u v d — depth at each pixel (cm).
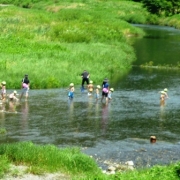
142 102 3759
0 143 2500
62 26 7362
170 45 7638
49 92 4072
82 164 2030
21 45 5791
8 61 4800
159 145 2586
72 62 5144
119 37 7412
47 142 2559
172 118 3225
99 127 2927
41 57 5234
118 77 4994
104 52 5888
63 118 3128
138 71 5444
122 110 3438
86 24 8006
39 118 3105
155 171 1884
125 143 2602
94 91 4225
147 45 7581
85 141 2612
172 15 12138
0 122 2961
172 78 5022
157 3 12369
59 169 1967
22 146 2202
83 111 3356
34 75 4366
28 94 3938
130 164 2223
